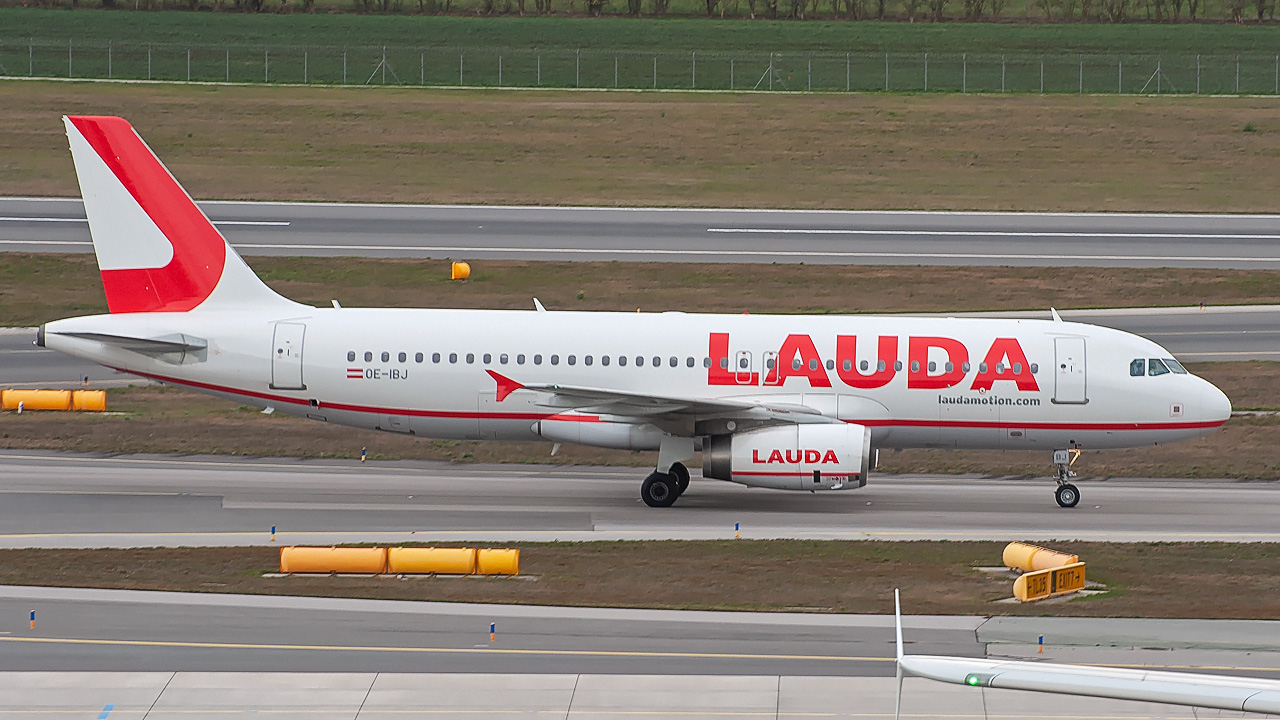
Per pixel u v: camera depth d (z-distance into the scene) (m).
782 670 114.50
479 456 196.75
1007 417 172.38
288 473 185.88
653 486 171.00
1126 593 137.62
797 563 147.12
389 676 112.56
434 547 151.88
